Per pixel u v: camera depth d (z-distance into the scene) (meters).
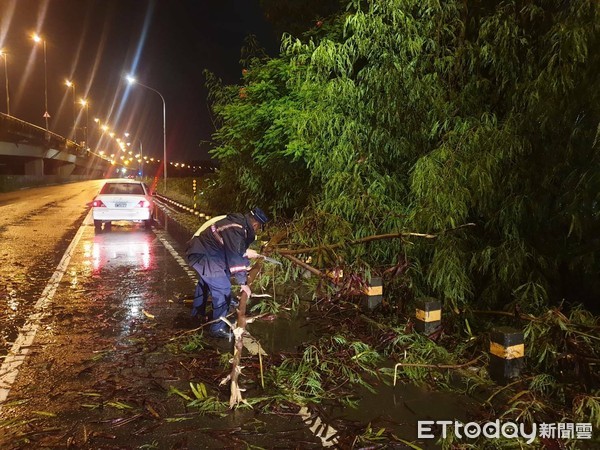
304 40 10.80
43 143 53.56
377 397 4.18
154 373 4.62
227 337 5.61
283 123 8.38
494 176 6.04
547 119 5.63
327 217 7.07
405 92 7.11
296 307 6.64
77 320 6.27
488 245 6.23
